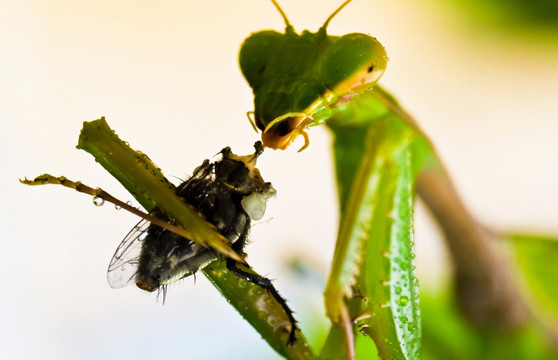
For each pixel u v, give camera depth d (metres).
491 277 0.09
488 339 0.09
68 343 0.12
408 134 0.07
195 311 0.13
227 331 0.13
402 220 0.07
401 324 0.07
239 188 0.06
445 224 0.08
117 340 0.12
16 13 0.14
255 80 0.07
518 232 0.09
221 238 0.06
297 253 0.10
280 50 0.07
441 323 0.09
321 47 0.07
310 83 0.07
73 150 0.14
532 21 0.14
